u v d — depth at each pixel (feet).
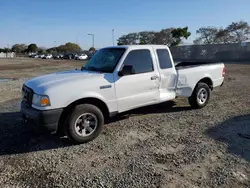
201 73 23.91
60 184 11.39
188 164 13.16
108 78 16.92
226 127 18.81
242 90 34.86
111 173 12.27
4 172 12.47
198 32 214.48
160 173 12.24
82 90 15.65
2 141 16.30
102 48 20.61
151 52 19.65
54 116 14.67
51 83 15.39
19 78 52.90
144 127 18.94
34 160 13.74
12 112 23.09
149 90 19.38
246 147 15.24
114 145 15.66
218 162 13.37
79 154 14.44
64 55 220.43
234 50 122.62
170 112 23.09
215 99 28.81
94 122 16.22
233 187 11.11
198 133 17.62
